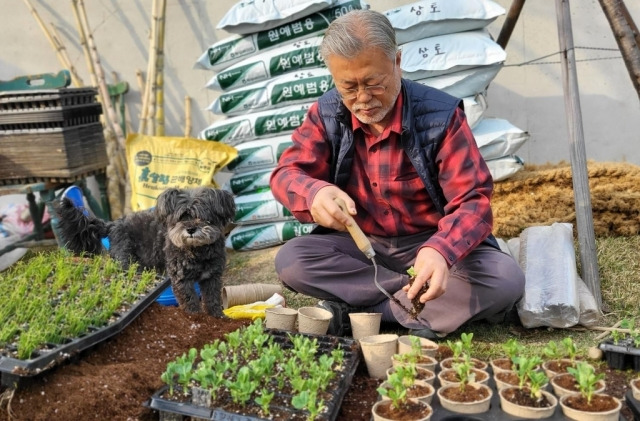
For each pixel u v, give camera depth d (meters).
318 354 2.83
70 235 4.20
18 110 5.01
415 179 3.29
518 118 5.87
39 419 2.35
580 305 3.49
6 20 6.52
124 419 2.35
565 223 4.21
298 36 5.09
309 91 5.05
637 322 3.58
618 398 2.50
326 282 3.51
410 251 3.48
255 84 5.21
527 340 3.41
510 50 5.77
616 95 5.65
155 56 6.09
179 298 3.71
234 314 3.64
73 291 3.09
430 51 4.74
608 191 4.41
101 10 6.45
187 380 2.38
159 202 3.65
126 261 4.14
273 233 5.20
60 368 2.61
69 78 5.84
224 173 6.36
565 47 3.83
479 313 3.26
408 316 3.39
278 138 5.27
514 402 2.34
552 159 5.86
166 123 6.50
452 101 3.19
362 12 2.89
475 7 4.73
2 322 2.74
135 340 3.00
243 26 5.06
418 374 2.59
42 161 5.11
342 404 2.55
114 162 6.27
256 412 2.30
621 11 3.79
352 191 3.43
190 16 6.28
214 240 3.56
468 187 3.04
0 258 5.29
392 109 3.18
